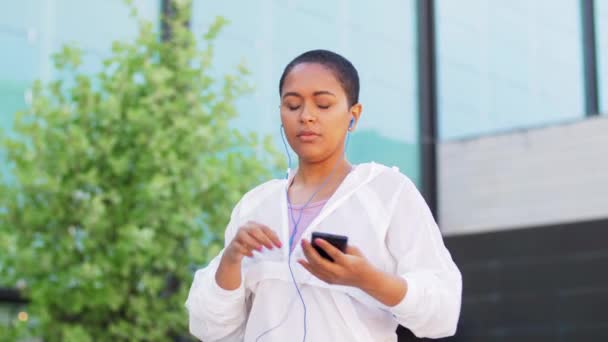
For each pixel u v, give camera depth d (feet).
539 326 22.94
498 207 25.43
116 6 21.83
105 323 17.35
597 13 26.55
